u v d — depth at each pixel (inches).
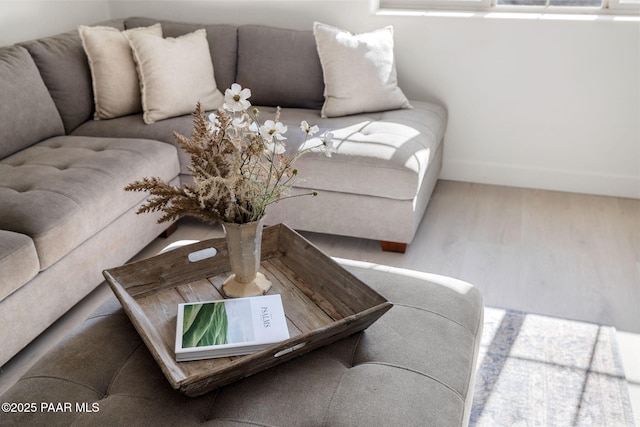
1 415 48.8
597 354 78.6
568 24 118.0
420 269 100.0
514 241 109.0
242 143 59.1
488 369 75.9
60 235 79.0
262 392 50.9
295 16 134.8
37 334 78.0
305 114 119.5
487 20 122.2
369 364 54.5
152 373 53.1
